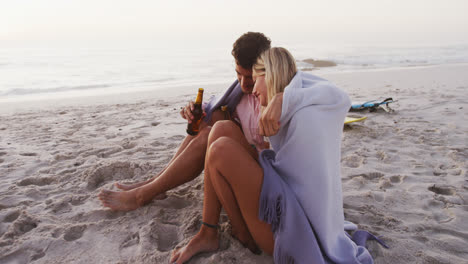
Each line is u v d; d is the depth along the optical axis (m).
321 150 1.36
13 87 10.02
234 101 2.09
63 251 1.79
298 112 1.34
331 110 1.38
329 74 12.09
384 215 2.13
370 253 1.74
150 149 3.53
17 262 1.72
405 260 1.69
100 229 1.98
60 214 2.20
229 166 1.46
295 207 1.40
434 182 2.65
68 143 3.89
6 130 4.59
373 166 2.99
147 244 1.81
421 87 8.09
